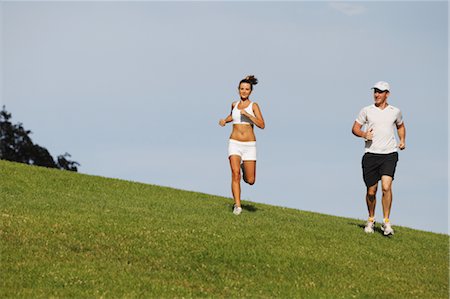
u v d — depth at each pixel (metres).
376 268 17.09
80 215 18.56
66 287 13.40
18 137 64.69
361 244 19.08
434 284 16.59
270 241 17.67
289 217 22.36
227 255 16.28
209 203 24.14
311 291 14.66
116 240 16.56
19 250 15.04
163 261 15.64
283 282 15.11
